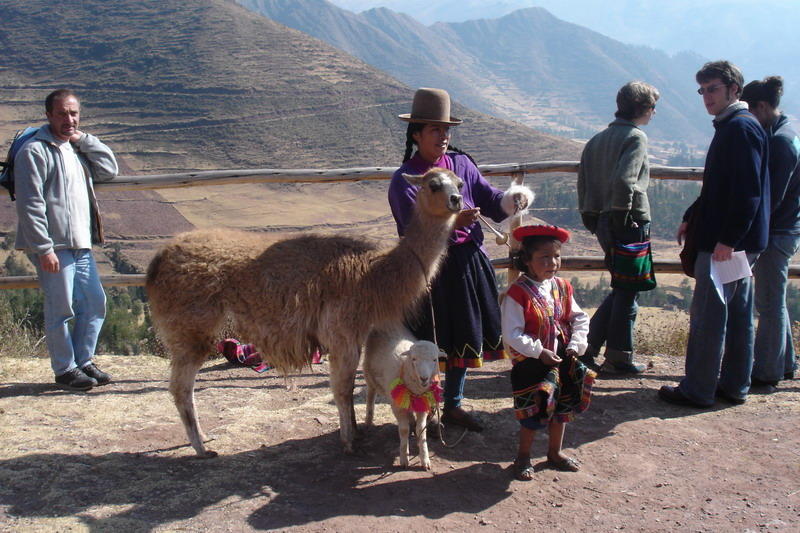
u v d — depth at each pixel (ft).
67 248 19.24
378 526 12.50
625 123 19.53
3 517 12.60
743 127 16.83
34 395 19.52
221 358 24.79
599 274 361.92
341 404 15.37
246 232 16.29
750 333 18.33
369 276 14.93
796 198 18.97
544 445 16.17
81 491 13.61
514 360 14.33
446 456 15.56
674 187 569.23
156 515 12.78
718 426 17.16
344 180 23.73
